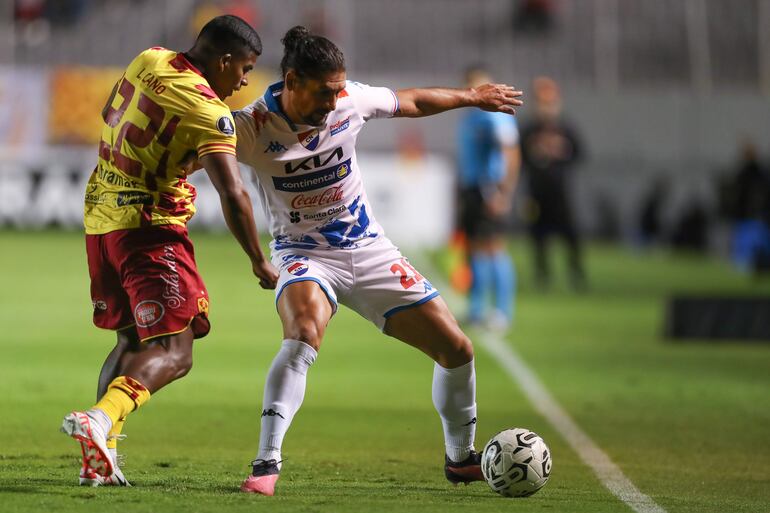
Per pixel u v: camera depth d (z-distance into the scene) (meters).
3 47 96.81
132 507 16.53
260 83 83.12
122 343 19.36
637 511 18.20
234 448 24.34
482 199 47.88
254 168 19.55
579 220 87.94
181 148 18.27
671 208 88.12
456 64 102.44
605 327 50.91
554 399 33.41
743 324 47.38
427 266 69.56
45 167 80.06
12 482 18.70
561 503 18.73
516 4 105.69
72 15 98.81
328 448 24.94
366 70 101.31
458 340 19.84
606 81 103.38
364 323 51.41
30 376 34.03
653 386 36.38
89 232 19.25
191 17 100.12
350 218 19.83
